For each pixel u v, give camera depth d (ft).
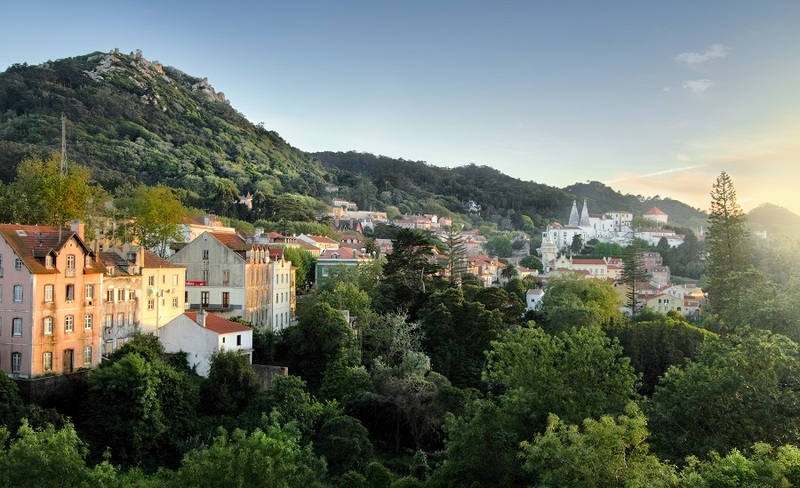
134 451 202.90
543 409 162.50
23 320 214.28
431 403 262.26
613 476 116.16
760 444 119.34
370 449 240.32
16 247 216.54
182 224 440.45
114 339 250.78
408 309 383.04
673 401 165.58
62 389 214.90
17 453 130.72
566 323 385.29
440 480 160.25
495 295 389.39
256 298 330.13
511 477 150.41
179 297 296.51
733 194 353.51
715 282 351.25
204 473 125.49
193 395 229.45
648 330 386.73
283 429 213.25
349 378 274.36
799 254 333.62
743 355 161.48
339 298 340.18
